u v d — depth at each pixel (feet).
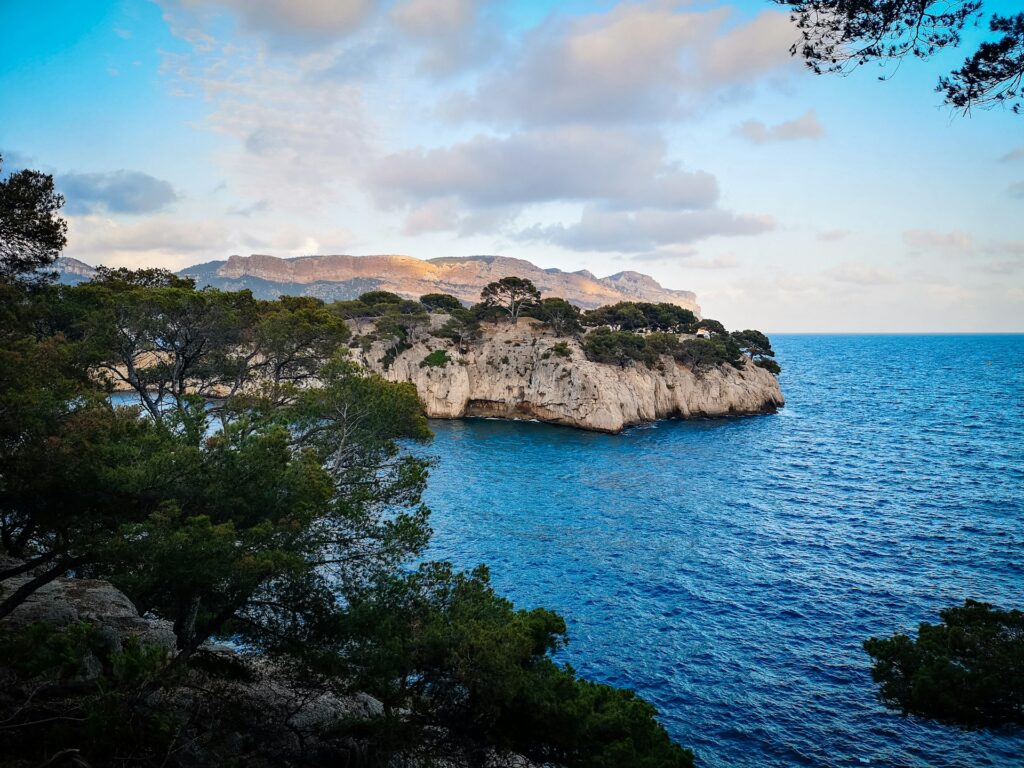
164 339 91.09
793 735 85.35
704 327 472.03
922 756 81.46
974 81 35.32
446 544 153.38
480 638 45.80
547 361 351.87
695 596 126.82
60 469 35.50
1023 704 41.06
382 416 75.36
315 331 101.96
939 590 129.39
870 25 35.78
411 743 46.62
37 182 55.31
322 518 51.83
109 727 30.42
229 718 43.45
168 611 58.13
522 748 51.34
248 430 48.24
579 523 172.45
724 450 278.46
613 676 98.68
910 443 296.51
